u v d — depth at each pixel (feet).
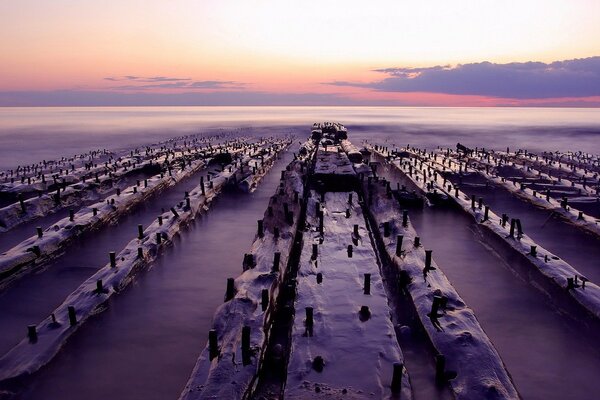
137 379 43.52
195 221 99.14
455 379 37.91
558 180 133.39
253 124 552.00
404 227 78.54
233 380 36.11
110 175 141.38
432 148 270.26
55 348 44.86
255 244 68.28
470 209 95.66
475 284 64.44
